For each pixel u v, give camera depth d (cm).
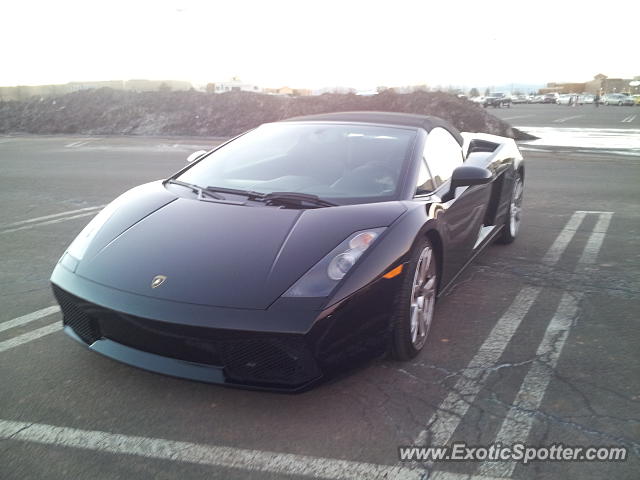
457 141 417
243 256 243
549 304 360
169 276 238
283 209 281
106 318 239
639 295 375
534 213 630
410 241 262
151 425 229
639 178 864
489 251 482
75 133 2031
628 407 241
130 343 242
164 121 2020
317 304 223
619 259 456
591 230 550
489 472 201
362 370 248
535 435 222
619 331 319
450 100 1809
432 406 243
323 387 243
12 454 210
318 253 242
